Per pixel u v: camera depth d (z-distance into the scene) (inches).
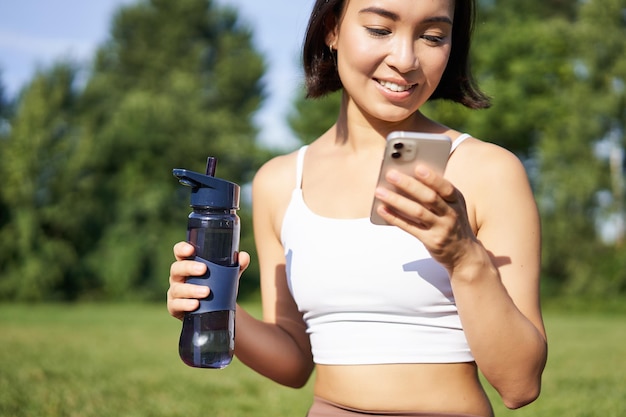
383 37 74.1
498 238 73.7
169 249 1056.2
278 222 85.4
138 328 496.7
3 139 1023.6
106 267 1029.2
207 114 1234.0
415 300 72.7
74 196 1018.1
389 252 73.0
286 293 87.6
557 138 1042.1
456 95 86.6
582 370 282.5
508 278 72.7
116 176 1087.0
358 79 75.7
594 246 1008.9
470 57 84.9
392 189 60.9
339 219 76.3
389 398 73.5
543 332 72.5
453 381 73.9
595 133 1003.9
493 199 74.2
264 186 87.4
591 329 521.7
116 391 232.8
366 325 74.4
